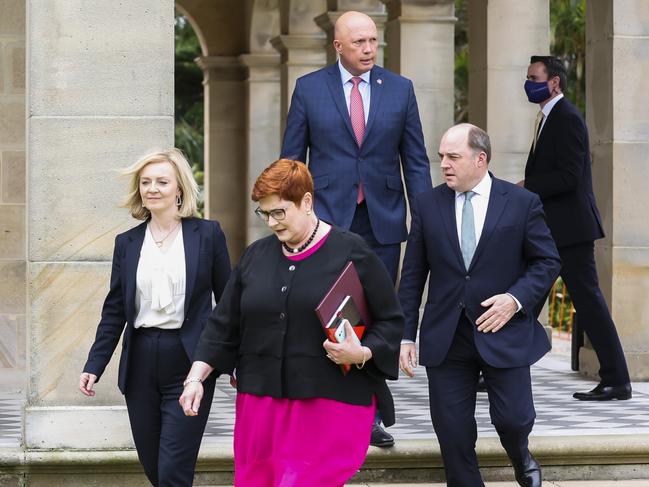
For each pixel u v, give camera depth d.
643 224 22.06
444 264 13.30
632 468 15.80
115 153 14.86
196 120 68.50
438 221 13.34
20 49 22.38
